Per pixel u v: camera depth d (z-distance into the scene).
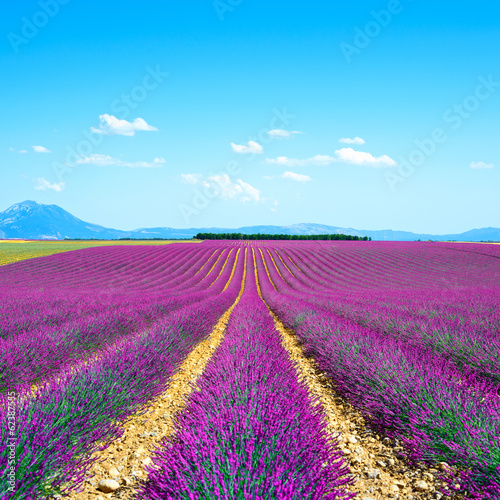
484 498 2.45
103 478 3.00
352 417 4.39
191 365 7.09
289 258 55.03
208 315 11.52
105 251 54.31
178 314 9.65
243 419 2.70
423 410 3.39
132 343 5.79
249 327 8.16
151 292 24.55
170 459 2.27
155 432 3.94
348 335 6.56
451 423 3.14
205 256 54.50
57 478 2.63
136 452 3.48
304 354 8.16
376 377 4.21
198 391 3.82
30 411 2.99
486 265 42.38
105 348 6.61
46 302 12.43
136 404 4.18
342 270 42.72
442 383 3.86
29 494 2.31
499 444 2.68
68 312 9.89
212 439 2.41
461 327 6.80
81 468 2.98
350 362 5.11
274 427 2.59
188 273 40.62
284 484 1.95
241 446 2.29
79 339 6.82
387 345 5.88
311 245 72.50
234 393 3.37
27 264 42.69
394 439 3.65
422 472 3.00
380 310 10.71
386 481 2.90
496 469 2.48
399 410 3.65
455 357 5.57
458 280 32.97
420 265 44.38
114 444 3.68
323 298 17.72
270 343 6.28
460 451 2.78
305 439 2.61
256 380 3.77
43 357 5.30
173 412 4.55
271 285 34.97
